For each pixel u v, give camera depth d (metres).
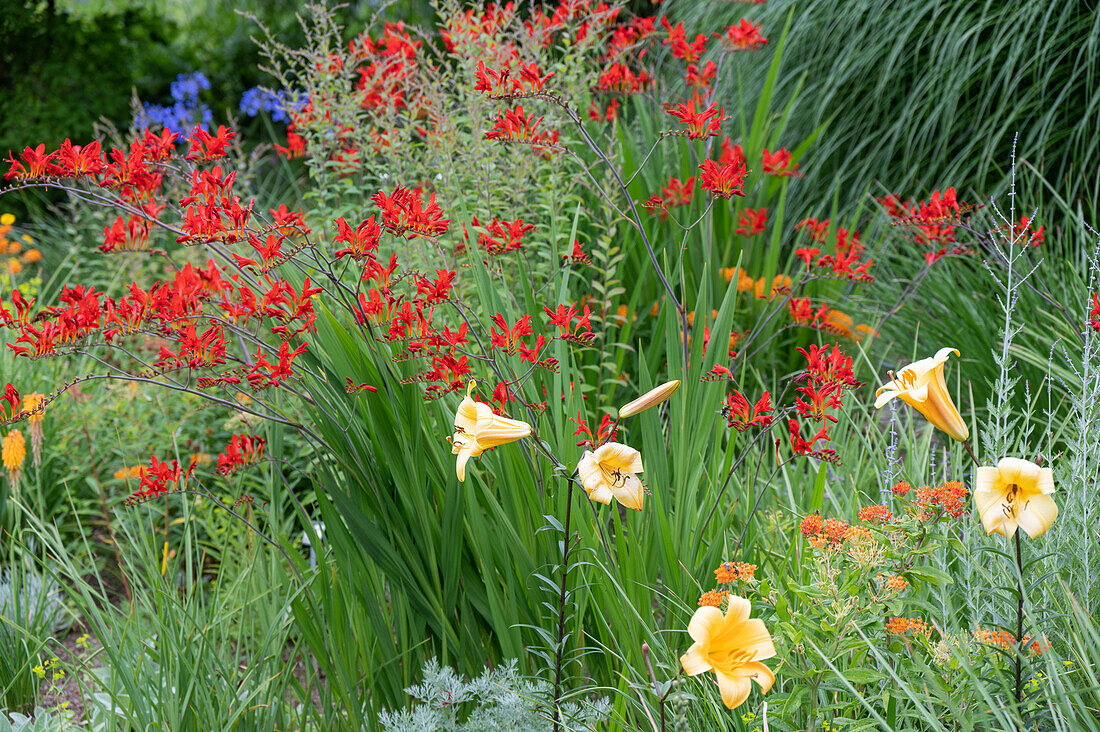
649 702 2.03
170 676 2.17
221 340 2.21
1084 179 4.31
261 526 3.36
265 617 2.52
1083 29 4.45
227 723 2.16
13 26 8.30
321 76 3.62
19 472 2.94
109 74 8.55
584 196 3.90
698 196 3.85
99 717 2.56
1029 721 1.69
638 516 2.28
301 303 2.09
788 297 3.35
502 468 2.21
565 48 3.98
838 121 5.00
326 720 2.28
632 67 5.46
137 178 2.36
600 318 3.16
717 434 2.41
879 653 1.73
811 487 2.79
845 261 3.23
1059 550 2.03
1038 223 3.83
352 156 3.55
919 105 4.77
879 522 1.86
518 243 2.60
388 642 2.23
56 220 7.02
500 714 1.96
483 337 2.71
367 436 2.21
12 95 8.20
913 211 3.47
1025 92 4.55
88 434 3.79
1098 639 1.69
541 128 2.88
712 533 2.39
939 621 1.95
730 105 5.44
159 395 3.87
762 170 4.05
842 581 1.77
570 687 2.22
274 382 2.15
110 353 4.36
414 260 3.09
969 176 4.61
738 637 1.47
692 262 3.74
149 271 5.24
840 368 2.21
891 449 2.49
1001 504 1.51
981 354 3.53
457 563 2.19
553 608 2.14
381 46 4.14
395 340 2.16
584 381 3.29
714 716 1.95
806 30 5.16
